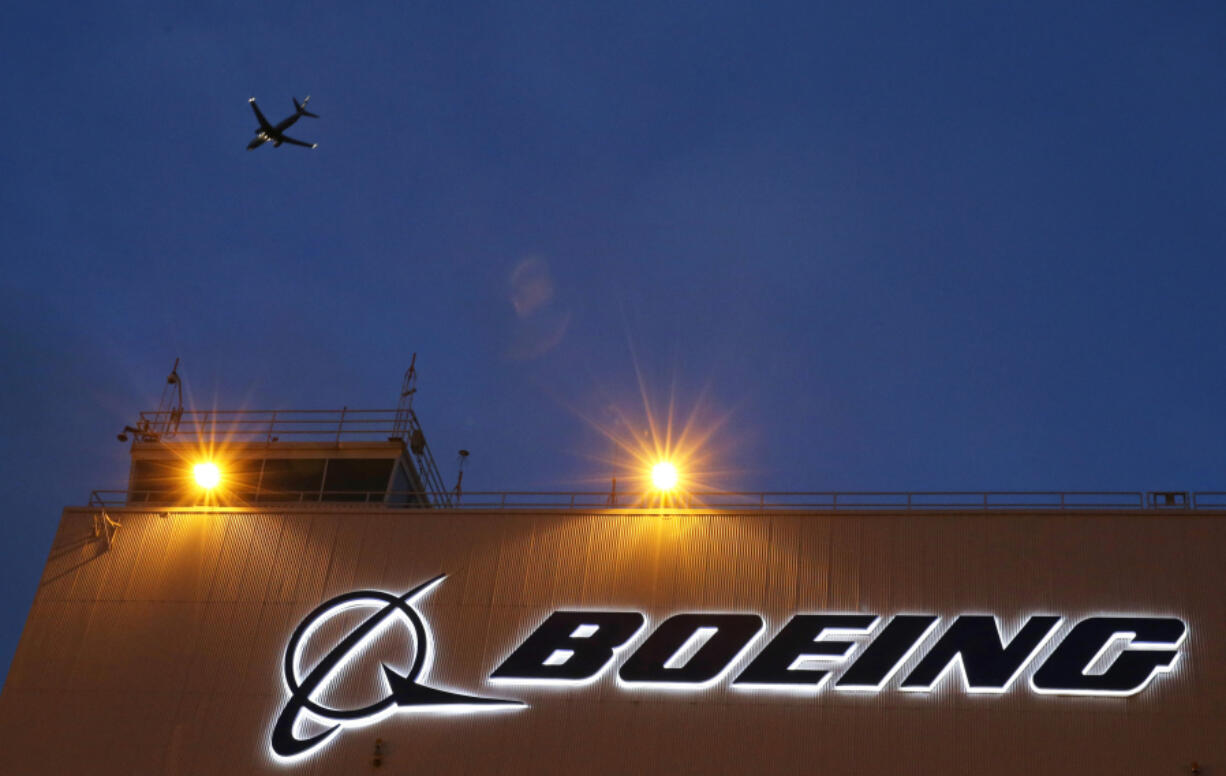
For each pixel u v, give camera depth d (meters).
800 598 53.97
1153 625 51.38
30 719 55.69
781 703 51.97
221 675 55.78
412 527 58.00
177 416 66.38
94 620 57.81
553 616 55.09
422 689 54.25
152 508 60.34
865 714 51.31
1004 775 49.47
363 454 64.81
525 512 57.62
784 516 55.88
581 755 52.12
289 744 53.94
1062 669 51.00
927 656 52.03
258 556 58.38
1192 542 52.84
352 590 56.88
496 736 52.97
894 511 55.19
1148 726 49.62
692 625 54.03
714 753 51.41
